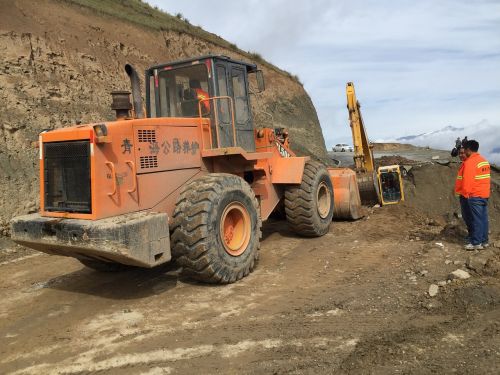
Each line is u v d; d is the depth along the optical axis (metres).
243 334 4.40
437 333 4.13
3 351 4.39
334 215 9.44
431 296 4.95
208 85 6.73
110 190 5.22
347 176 9.34
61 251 5.48
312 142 27.91
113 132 5.28
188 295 5.62
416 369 3.54
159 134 5.86
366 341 4.05
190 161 6.32
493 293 4.79
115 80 14.73
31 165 10.25
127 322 4.90
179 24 21.91
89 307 5.44
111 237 4.79
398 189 10.72
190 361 3.93
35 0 13.50
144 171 5.63
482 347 3.83
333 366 3.66
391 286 5.40
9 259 8.19
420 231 8.21
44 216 5.54
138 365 3.92
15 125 10.42
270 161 7.91
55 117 11.59
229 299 5.41
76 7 15.31
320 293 5.40
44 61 12.27
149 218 5.09
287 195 8.13
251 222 6.30
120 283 6.30
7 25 11.79
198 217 5.49
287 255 7.28
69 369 3.94
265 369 3.70
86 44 14.38
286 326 4.51
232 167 7.06
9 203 9.40
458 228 7.54
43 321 5.09
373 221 9.34
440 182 11.22
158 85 7.16
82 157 5.18
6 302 5.82
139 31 17.91
